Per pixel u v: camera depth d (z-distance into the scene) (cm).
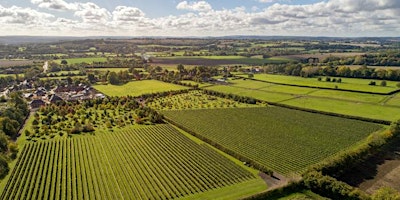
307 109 17212
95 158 10675
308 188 8306
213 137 12838
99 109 17938
